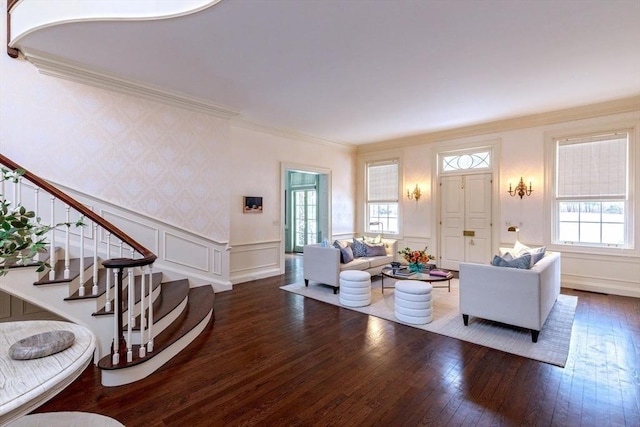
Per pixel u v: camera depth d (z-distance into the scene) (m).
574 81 3.83
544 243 5.19
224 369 2.58
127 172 3.88
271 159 5.95
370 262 5.40
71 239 3.45
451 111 5.01
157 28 2.70
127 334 2.65
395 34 2.78
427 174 6.59
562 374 2.46
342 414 2.02
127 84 3.77
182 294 3.67
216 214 4.75
